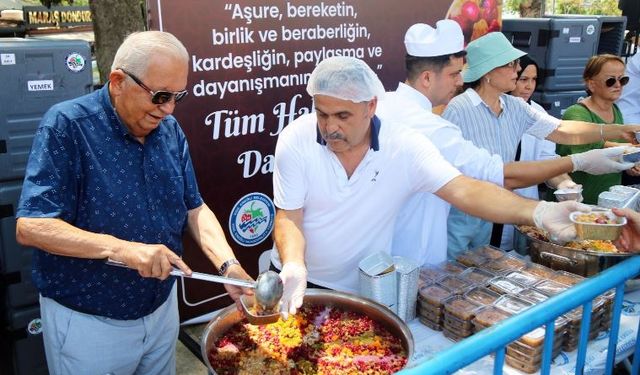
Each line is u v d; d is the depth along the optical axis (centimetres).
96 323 192
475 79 287
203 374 312
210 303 351
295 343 176
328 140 191
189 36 299
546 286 202
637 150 241
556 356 177
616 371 226
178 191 200
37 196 168
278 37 331
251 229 351
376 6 373
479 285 205
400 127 212
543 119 312
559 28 481
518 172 246
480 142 290
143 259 164
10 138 252
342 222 215
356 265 223
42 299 196
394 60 392
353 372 162
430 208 237
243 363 167
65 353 193
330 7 350
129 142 185
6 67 245
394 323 174
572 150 344
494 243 308
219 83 315
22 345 276
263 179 348
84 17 798
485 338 121
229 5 308
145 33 175
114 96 178
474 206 198
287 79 341
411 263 196
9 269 265
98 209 181
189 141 313
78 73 262
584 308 148
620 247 178
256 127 335
